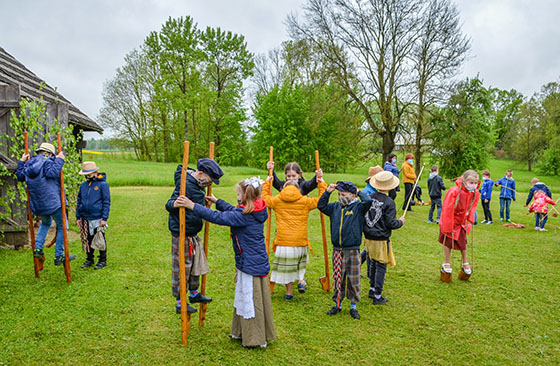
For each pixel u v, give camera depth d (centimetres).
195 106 4025
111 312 405
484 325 405
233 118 4341
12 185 635
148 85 4041
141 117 4188
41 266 504
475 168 2619
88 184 542
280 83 4434
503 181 1095
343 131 2631
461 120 2356
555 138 4497
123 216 933
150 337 356
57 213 507
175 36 3641
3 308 408
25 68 1079
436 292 498
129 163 3234
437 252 707
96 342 345
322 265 608
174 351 332
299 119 3694
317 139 3728
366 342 362
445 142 2456
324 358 331
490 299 477
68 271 486
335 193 1611
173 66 3791
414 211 1245
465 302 466
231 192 1515
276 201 451
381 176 455
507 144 6191
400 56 2264
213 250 668
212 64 4184
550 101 4922
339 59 2366
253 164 4416
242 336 339
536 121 5028
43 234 503
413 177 1244
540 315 433
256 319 337
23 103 640
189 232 354
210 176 352
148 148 4603
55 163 486
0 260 575
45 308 411
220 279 521
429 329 394
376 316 422
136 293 458
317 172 489
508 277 564
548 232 934
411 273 577
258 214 334
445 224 528
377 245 451
